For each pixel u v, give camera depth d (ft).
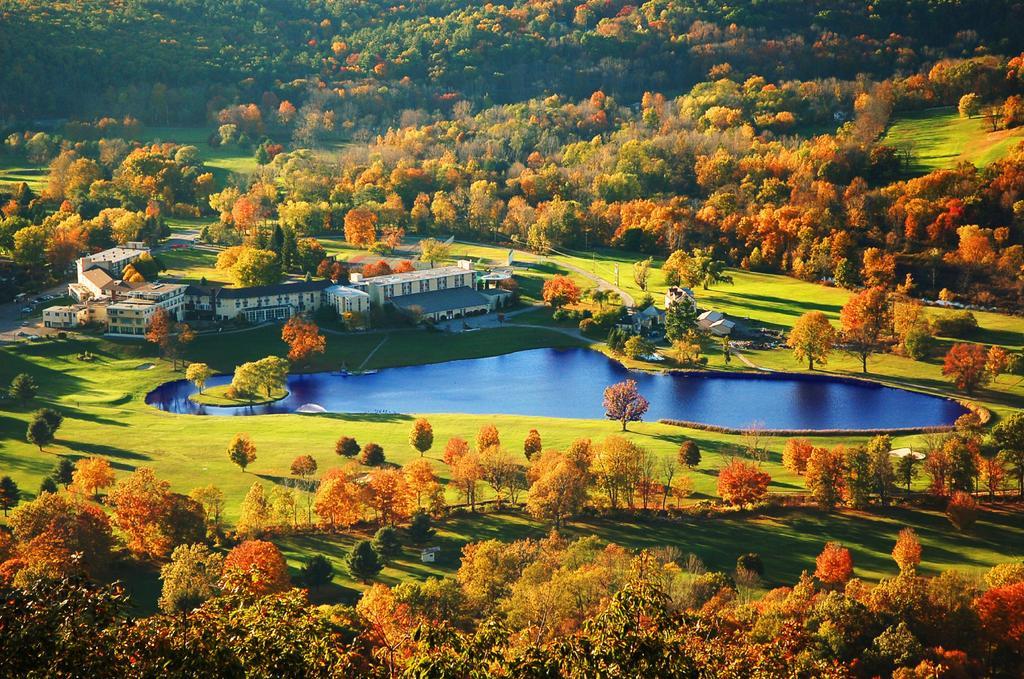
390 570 651.66
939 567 654.53
